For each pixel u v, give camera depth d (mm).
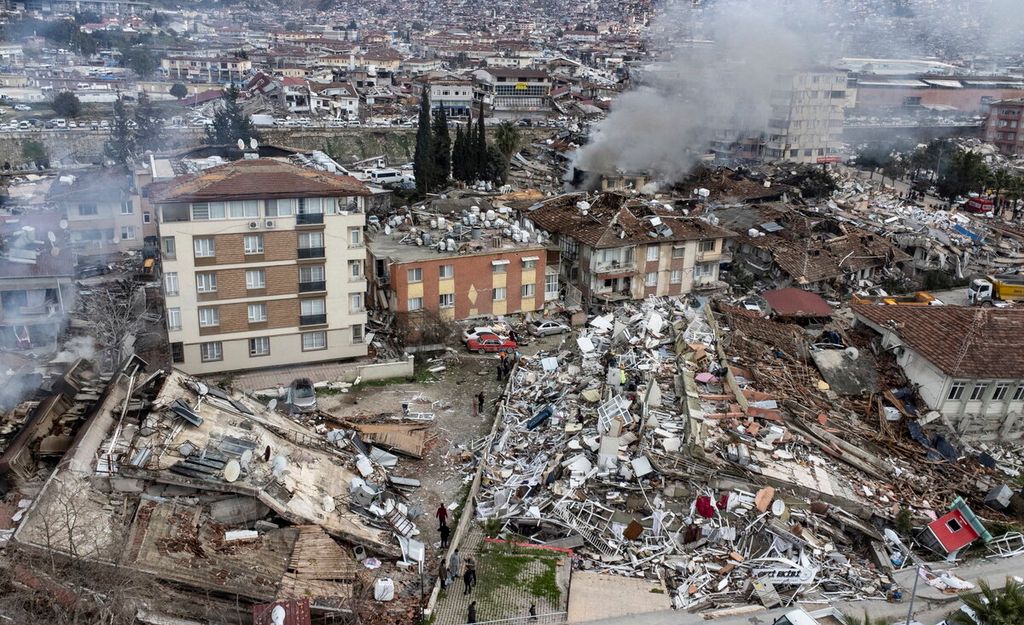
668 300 67000
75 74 190500
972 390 47062
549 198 83938
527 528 37344
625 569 34281
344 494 38188
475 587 32875
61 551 29062
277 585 31281
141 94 158125
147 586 29625
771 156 145000
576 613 31422
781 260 78375
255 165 53688
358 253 54594
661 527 35781
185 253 50094
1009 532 37531
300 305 54188
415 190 105500
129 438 35344
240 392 44938
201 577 30609
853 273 80500
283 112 159625
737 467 38250
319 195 51938
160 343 57688
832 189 113250
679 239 68438
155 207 48938
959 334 49875
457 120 165000
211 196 49219
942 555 36312
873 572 34906
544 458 42000
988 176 118750
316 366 55906
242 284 52156
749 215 91375
